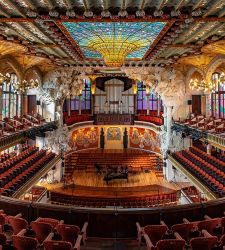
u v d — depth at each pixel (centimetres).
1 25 1541
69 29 1622
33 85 2677
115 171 3186
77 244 720
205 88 2644
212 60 2486
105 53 1961
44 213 1015
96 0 1240
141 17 1382
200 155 2683
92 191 2853
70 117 3825
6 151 2786
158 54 2372
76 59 2667
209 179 2031
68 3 1238
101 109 4294
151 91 3619
